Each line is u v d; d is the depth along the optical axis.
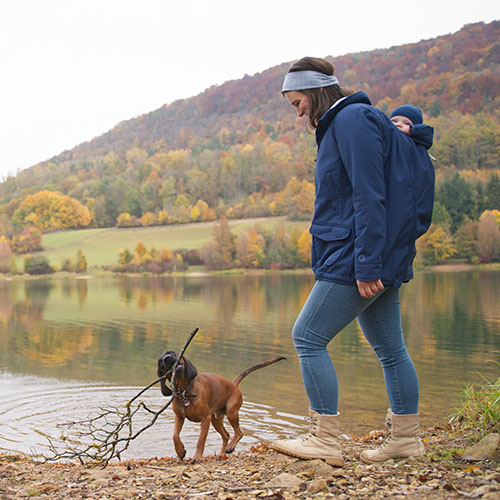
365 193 2.78
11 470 4.41
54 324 32.56
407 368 3.32
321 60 3.19
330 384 3.15
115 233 147.12
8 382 14.45
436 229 105.06
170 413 10.45
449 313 34.47
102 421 9.95
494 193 119.69
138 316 36.91
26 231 136.25
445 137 153.88
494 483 2.60
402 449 3.34
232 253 114.88
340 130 2.91
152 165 193.00
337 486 2.86
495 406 4.42
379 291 2.94
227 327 29.50
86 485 3.57
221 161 185.50
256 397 12.27
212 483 3.28
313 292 3.10
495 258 103.25
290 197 147.75
